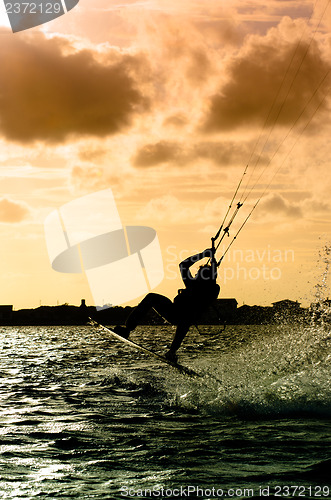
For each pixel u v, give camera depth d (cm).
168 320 1150
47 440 1078
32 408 1461
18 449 1002
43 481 810
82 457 949
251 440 1068
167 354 1170
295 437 1090
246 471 859
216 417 1322
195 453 973
